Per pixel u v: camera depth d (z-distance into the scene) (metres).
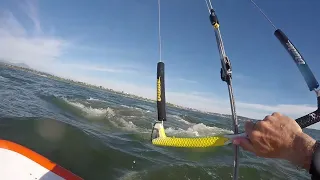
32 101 13.21
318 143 0.97
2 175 2.95
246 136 1.15
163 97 1.50
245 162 8.26
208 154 8.47
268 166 8.29
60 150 6.23
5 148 3.12
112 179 5.43
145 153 7.45
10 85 17.89
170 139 1.34
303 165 0.98
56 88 24.95
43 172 3.12
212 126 15.55
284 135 1.00
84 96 21.22
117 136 8.98
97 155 6.46
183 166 6.71
